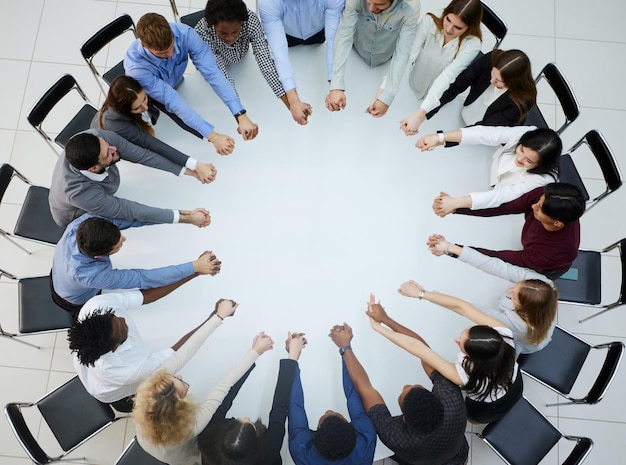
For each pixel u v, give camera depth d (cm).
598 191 329
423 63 247
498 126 238
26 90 339
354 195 254
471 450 285
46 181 324
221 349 231
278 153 259
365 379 216
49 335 298
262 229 249
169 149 240
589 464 287
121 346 201
